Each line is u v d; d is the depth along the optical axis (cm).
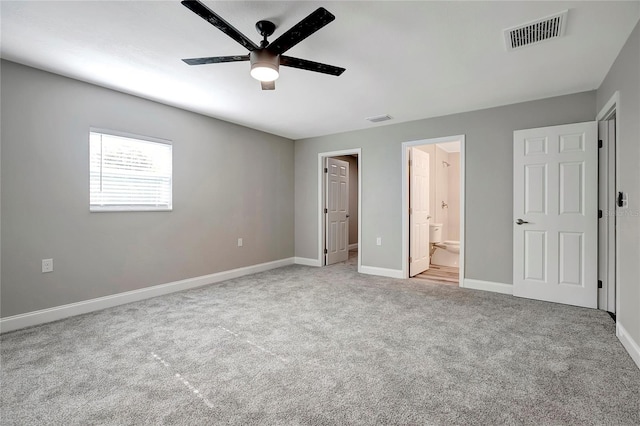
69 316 299
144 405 165
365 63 268
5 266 265
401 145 456
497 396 172
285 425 150
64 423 152
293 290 392
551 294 340
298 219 579
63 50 248
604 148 314
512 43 234
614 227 309
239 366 206
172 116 385
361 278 457
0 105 261
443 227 634
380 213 477
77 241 306
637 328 207
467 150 401
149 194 366
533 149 349
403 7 192
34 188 280
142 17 204
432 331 262
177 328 270
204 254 424
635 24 209
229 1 187
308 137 560
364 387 182
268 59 202
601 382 185
